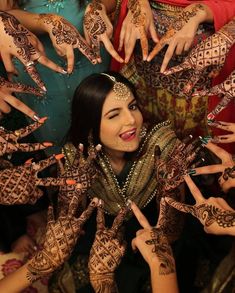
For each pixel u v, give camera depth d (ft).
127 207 4.25
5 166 4.66
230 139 4.51
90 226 5.16
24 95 5.48
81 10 4.94
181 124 5.58
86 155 4.88
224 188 4.40
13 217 5.26
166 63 4.57
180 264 5.05
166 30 5.00
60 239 4.05
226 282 4.59
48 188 5.30
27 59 4.35
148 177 4.94
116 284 4.86
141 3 4.72
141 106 5.37
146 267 4.97
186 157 4.57
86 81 4.61
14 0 4.96
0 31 4.30
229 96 4.37
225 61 4.87
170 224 4.76
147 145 4.89
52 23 4.53
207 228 4.02
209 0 4.84
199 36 4.96
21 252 5.21
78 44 4.51
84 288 4.94
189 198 5.24
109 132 4.61
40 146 4.32
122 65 5.43
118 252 4.08
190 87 4.59
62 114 5.59
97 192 5.03
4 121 5.71
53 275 5.03
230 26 4.53
